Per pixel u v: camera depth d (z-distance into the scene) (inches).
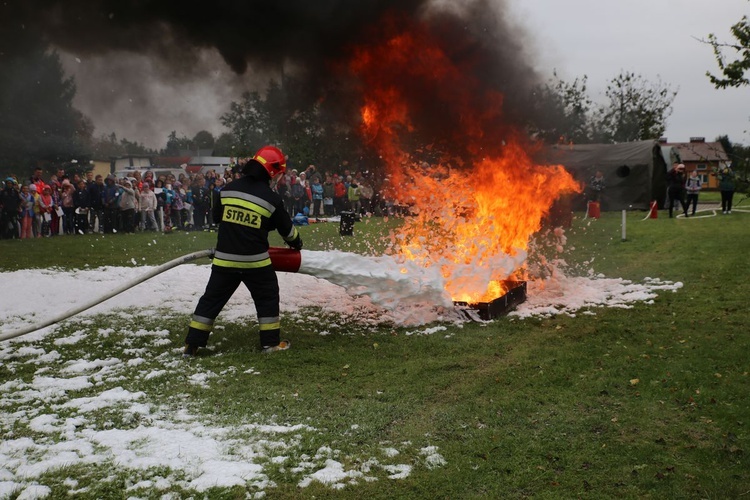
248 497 123.3
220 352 227.9
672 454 141.6
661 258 426.9
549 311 281.1
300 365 208.4
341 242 586.6
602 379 187.8
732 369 195.2
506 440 148.4
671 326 247.9
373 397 177.8
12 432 153.2
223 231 224.4
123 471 133.4
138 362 211.5
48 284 349.1
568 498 124.0
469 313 268.4
